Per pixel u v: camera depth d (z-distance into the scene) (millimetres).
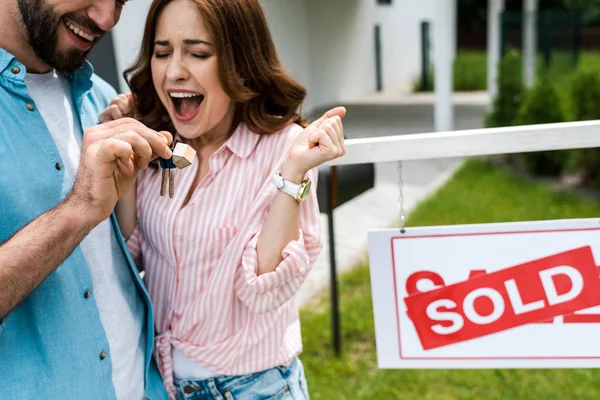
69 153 1454
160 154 1219
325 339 3842
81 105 1549
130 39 4719
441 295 1569
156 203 1560
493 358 1578
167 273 1588
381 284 1593
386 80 17531
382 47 17031
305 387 1720
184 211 1515
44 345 1275
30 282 1138
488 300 1548
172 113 1544
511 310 1541
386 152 1509
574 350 1531
